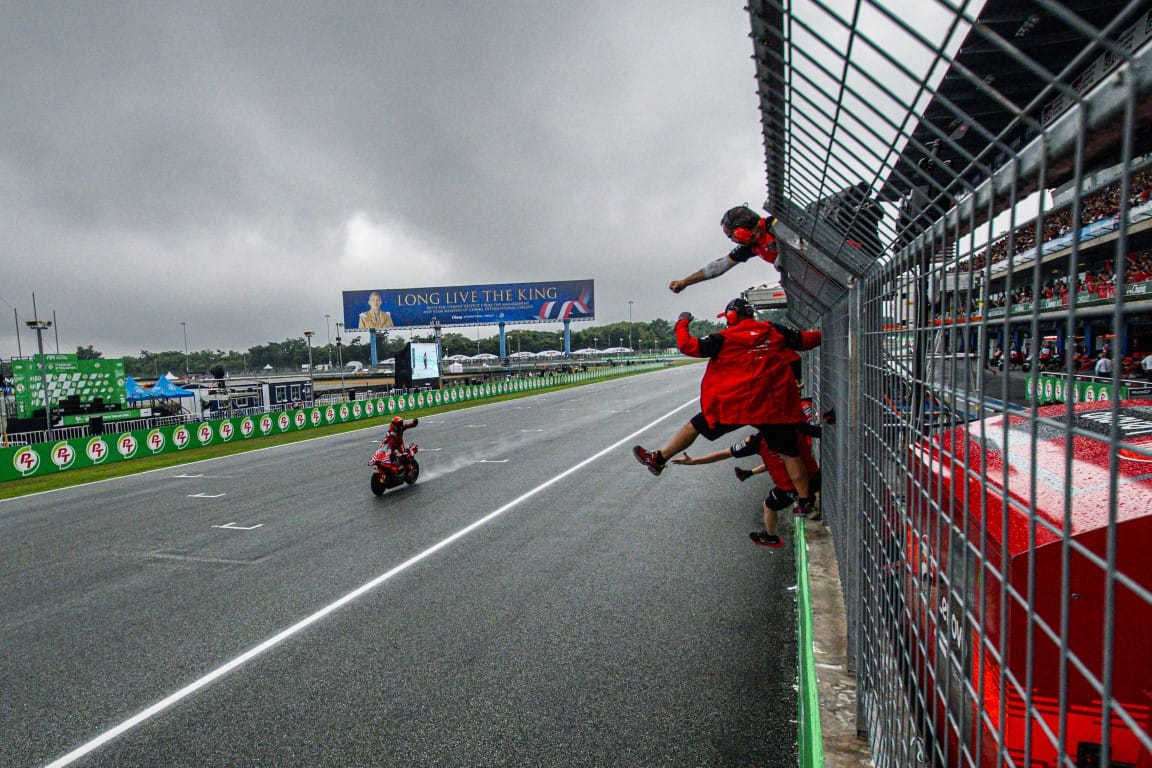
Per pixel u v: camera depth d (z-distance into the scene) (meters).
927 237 1.64
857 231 2.54
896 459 2.18
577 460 14.47
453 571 7.22
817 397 7.60
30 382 26.19
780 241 3.63
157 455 19.14
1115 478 0.67
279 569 7.55
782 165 2.66
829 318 5.12
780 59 1.63
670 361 93.06
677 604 6.02
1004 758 1.04
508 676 4.85
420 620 5.93
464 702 4.53
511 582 6.80
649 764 3.79
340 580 7.09
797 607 5.76
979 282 1.55
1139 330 7.27
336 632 5.74
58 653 5.54
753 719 4.16
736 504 9.69
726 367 3.97
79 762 4.04
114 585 7.24
